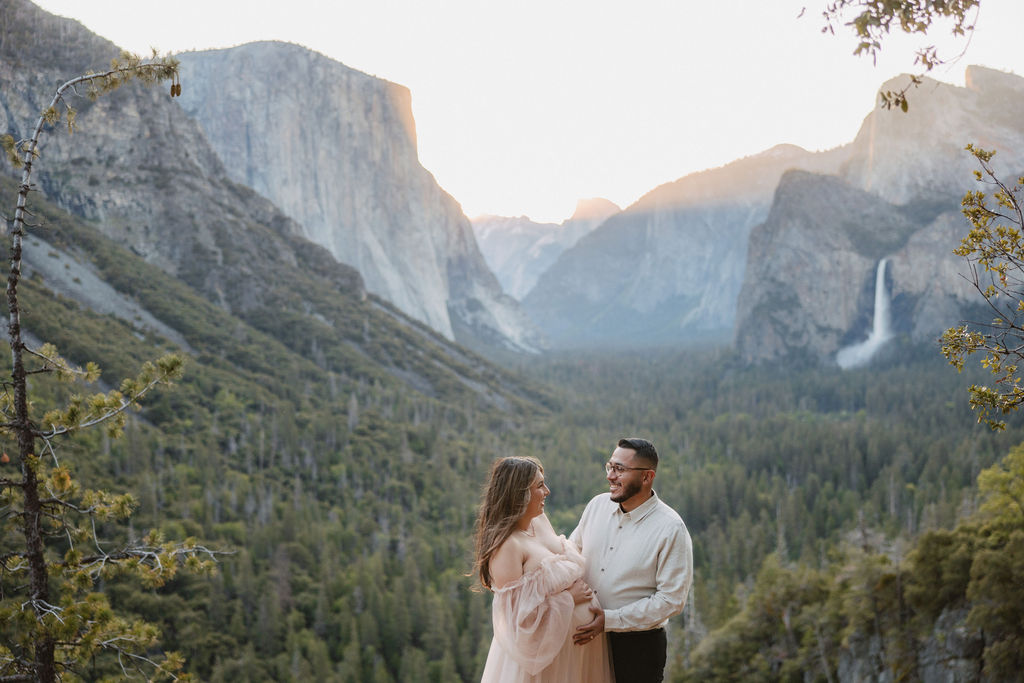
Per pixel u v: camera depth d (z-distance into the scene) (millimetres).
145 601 62500
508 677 5668
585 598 5699
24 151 9422
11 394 9453
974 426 147000
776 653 48281
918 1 5988
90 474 75312
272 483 112750
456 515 110875
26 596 9344
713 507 113312
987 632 33750
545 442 170875
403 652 69312
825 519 105312
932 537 39938
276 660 65562
